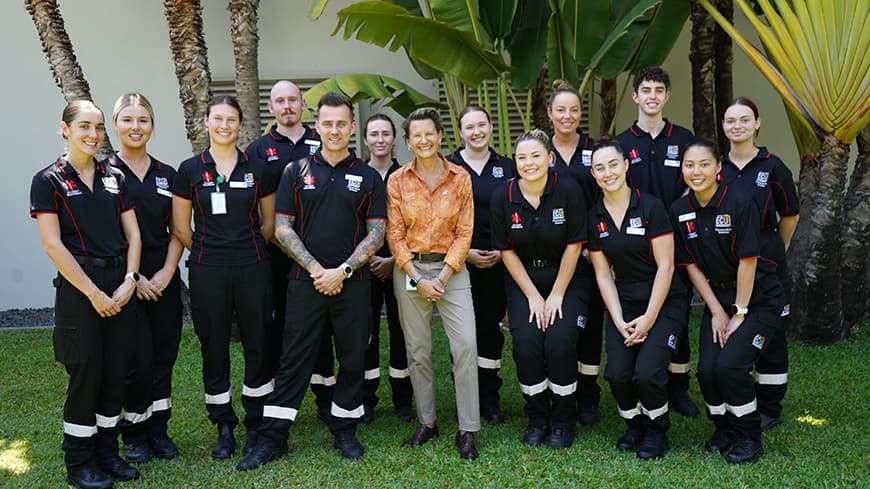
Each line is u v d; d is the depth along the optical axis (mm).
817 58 5070
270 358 3756
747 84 7773
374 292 4145
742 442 3428
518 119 7883
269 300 3639
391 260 3939
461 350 3539
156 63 7812
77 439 3211
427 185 3588
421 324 3641
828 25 4941
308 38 7836
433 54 4980
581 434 3846
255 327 3609
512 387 4727
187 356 5754
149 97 7844
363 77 6184
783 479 3182
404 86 6262
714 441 3604
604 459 3480
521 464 3432
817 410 4094
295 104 4059
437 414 4230
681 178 3932
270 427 3518
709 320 3623
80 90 6141
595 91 7828
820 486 3107
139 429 3594
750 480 3188
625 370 3510
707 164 3395
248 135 6203
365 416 4129
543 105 7000
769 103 7785
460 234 3561
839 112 5191
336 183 3475
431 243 3535
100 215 3199
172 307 3666
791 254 5824
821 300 5551
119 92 7820
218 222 3500
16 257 7984
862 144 5828
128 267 3295
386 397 4688
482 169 4016
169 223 3664
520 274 3732
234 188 3506
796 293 5734
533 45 5812
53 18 6062
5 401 4762
